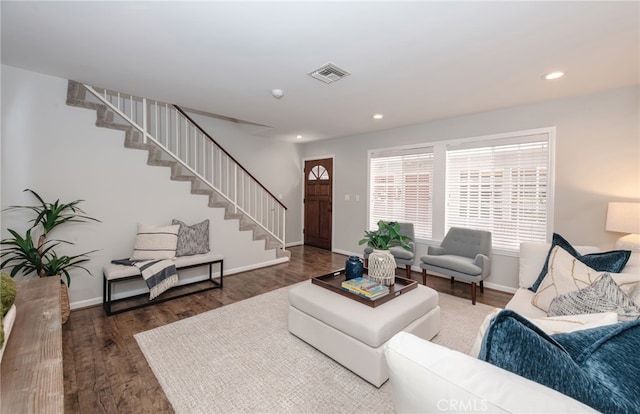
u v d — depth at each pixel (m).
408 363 0.77
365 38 1.98
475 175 3.88
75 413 1.59
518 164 3.53
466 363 0.74
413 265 4.55
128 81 2.81
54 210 2.62
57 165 2.83
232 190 5.42
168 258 3.26
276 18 1.75
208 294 3.44
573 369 0.70
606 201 2.96
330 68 2.46
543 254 2.39
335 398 1.72
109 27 1.87
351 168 5.53
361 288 2.22
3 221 2.59
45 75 2.72
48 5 1.64
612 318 1.00
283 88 2.94
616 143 2.89
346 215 5.65
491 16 1.72
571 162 3.15
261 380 1.88
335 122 4.36
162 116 4.40
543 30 1.87
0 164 2.57
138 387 1.80
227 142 5.39
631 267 1.85
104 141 3.11
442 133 4.16
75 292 2.96
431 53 2.19
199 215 3.92
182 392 1.77
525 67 2.42
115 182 3.20
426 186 4.40
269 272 4.41
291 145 6.48
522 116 3.46
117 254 3.22
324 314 2.10
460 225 4.04
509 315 0.81
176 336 2.43
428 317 2.28
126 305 3.09
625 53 2.17
